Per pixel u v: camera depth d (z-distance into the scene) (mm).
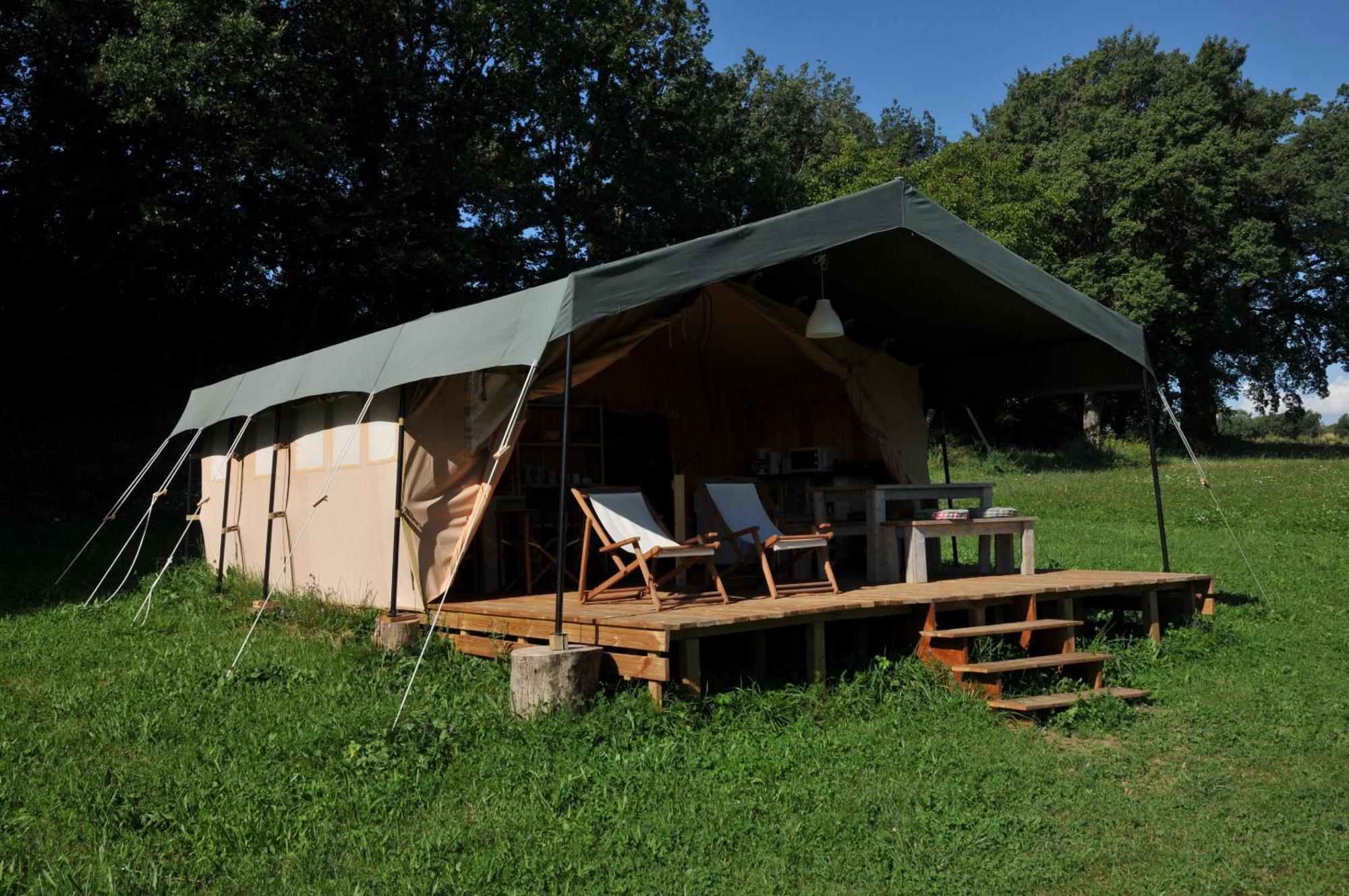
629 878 3355
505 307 5703
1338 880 3459
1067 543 13945
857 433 9547
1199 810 4113
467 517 6570
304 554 8109
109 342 17922
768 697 5270
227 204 16266
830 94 45562
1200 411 35438
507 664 5746
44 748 4617
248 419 8406
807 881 3404
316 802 3941
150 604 8586
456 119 20938
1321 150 32250
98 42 15312
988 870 3490
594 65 22859
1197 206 30797
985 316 8320
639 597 6578
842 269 7652
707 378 10203
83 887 3238
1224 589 10016
